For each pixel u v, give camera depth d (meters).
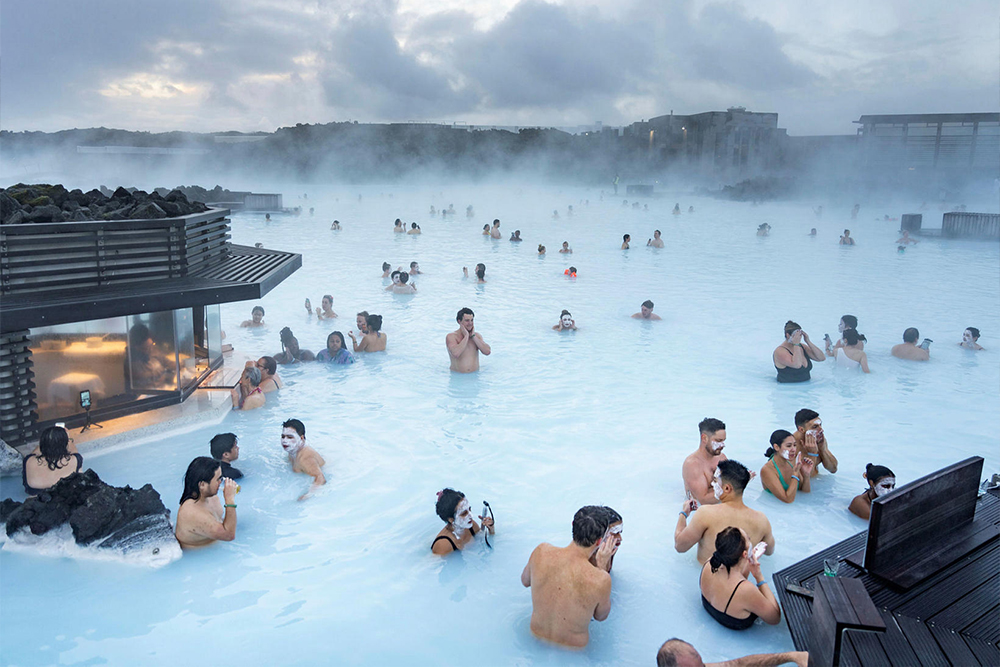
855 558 4.45
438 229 28.89
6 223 6.23
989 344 11.17
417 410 8.04
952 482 4.70
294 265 9.17
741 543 4.10
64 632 4.09
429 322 12.53
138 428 7.07
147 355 7.50
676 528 5.15
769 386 9.05
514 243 24.19
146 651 3.92
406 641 4.04
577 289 15.77
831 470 6.14
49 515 5.03
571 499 5.88
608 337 11.55
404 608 4.36
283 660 3.86
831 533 5.27
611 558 4.46
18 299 6.09
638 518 5.55
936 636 3.62
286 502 5.80
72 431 6.91
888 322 12.64
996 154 53.59
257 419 7.68
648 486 6.13
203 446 6.86
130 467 6.33
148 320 7.40
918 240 25.58
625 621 4.23
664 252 22.20
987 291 15.60
